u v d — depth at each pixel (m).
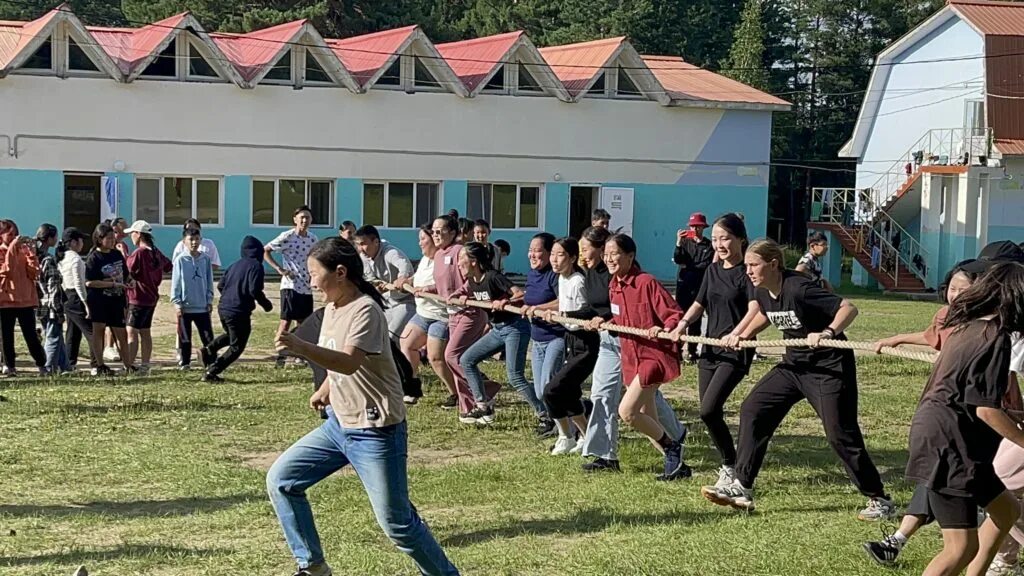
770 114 37.62
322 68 33.12
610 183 36.34
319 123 33.12
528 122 35.31
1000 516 5.56
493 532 7.29
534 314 9.69
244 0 46.78
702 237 15.30
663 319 8.55
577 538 7.16
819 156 58.59
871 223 40.44
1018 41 37.81
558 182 35.81
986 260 6.61
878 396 13.87
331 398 5.73
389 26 49.28
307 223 14.56
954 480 5.42
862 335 21.47
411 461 9.62
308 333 7.23
